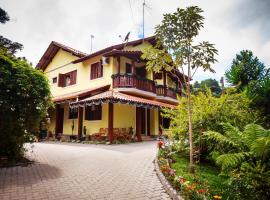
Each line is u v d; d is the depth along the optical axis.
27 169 7.12
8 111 7.57
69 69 21.77
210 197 4.39
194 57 6.67
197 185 5.10
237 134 5.58
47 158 8.97
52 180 5.94
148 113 20.31
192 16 6.50
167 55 7.00
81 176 6.36
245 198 4.34
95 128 17.09
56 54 23.64
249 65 8.24
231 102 7.74
